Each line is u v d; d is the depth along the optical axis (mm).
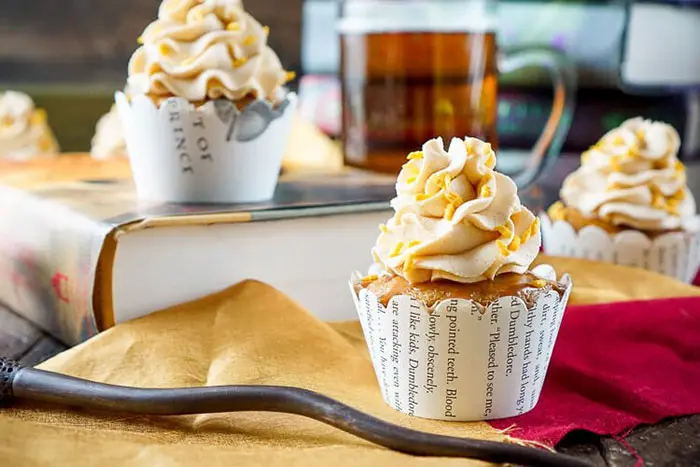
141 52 602
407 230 505
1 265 634
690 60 944
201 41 593
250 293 565
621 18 907
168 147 592
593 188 670
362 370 531
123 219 548
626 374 531
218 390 477
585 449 473
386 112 712
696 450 469
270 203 594
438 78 703
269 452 459
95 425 481
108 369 517
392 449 455
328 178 680
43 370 500
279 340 538
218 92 592
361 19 713
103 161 758
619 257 654
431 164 506
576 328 557
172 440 471
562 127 769
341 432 474
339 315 604
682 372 534
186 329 542
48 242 581
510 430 483
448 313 486
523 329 490
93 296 542
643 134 677
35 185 647
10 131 847
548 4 896
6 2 874
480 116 719
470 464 443
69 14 890
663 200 658
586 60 911
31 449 459
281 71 615
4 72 882
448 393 495
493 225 497
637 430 487
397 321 494
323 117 893
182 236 560
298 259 588
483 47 715
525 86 894
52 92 895
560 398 518
